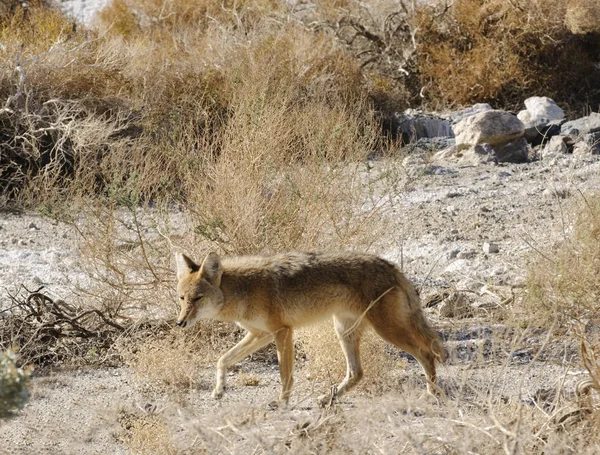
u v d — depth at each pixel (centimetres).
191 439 1433
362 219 2583
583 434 1310
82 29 5778
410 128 5266
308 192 2302
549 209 3359
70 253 2977
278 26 6269
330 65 5197
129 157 3534
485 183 4066
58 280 2622
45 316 2122
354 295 1739
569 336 1956
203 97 4138
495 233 3142
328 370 1791
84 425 1631
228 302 1752
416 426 1341
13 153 4019
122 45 5041
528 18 6375
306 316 1752
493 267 2686
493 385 1443
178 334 2008
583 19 6331
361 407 1348
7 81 4159
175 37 5894
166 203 2375
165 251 2281
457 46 6556
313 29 6212
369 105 4997
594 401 1404
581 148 4691
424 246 3020
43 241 3247
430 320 2220
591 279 2088
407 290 1761
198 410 1691
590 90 6556
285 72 4734
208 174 2353
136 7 6688
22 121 4025
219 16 6419
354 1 6681
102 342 2077
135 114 4206
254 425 1348
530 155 4753
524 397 1623
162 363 1853
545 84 6384
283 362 1734
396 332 1733
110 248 2247
